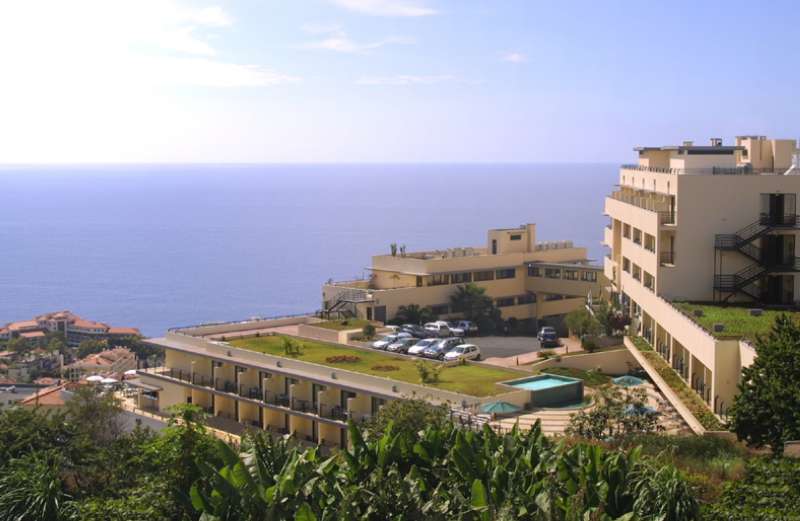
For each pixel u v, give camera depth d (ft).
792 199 196.03
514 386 186.70
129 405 255.70
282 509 89.35
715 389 153.69
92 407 178.09
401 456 103.04
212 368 239.71
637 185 245.24
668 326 190.29
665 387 175.63
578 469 96.07
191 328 272.10
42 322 516.32
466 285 310.24
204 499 91.91
